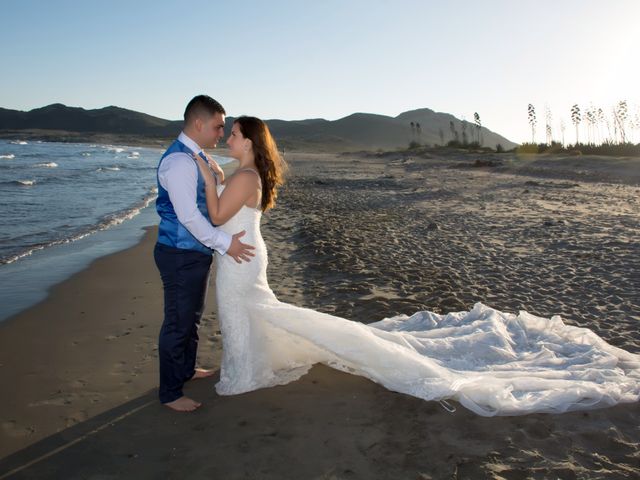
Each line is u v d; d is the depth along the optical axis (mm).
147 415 3367
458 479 2656
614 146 36125
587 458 2840
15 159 47438
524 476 2672
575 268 7172
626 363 4004
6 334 4891
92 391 3711
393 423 3223
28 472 2773
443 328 4336
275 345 3732
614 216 11883
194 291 3402
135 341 4684
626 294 5953
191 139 3316
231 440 3057
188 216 3184
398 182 22844
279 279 6797
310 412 3361
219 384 3654
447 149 51812
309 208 14344
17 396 3637
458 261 7676
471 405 3332
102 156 60750
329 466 2791
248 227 3512
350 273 6930
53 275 7250
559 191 17953
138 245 9625
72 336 4824
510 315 4766
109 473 2758
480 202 15203
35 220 12820
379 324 4574
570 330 4426
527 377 3639
